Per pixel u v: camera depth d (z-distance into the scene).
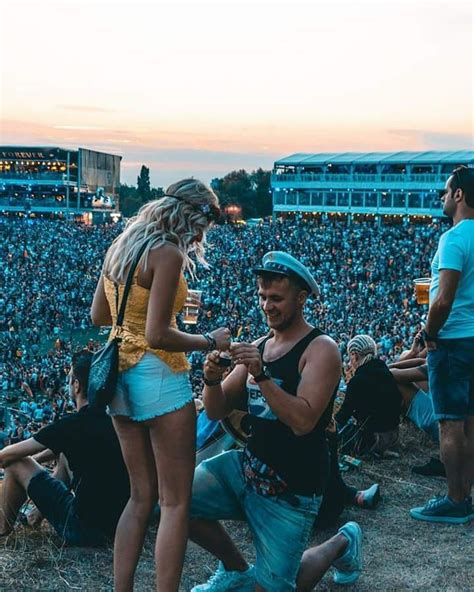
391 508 5.28
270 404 3.19
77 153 122.75
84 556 4.35
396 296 51.00
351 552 3.96
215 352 3.38
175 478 3.40
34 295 56.22
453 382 4.88
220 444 5.14
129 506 3.59
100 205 129.00
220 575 3.83
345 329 37.66
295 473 3.33
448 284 4.70
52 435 4.40
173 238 3.32
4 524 4.63
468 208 4.78
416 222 103.50
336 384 3.26
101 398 3.35
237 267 63.94
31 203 124.00
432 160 98.44
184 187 3.36
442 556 4.51
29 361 38.06
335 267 64.44
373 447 6.31
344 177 105.19
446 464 4.98
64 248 77.69
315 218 112.00
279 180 110.56
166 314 3.25
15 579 4.07
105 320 3.72
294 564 3.40
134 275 3.31
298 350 3.29
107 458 4.38
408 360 6.66
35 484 4.52
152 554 4.40
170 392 3.36
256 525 3.42
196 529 3.65
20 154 123.44
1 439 19.05
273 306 3.30
